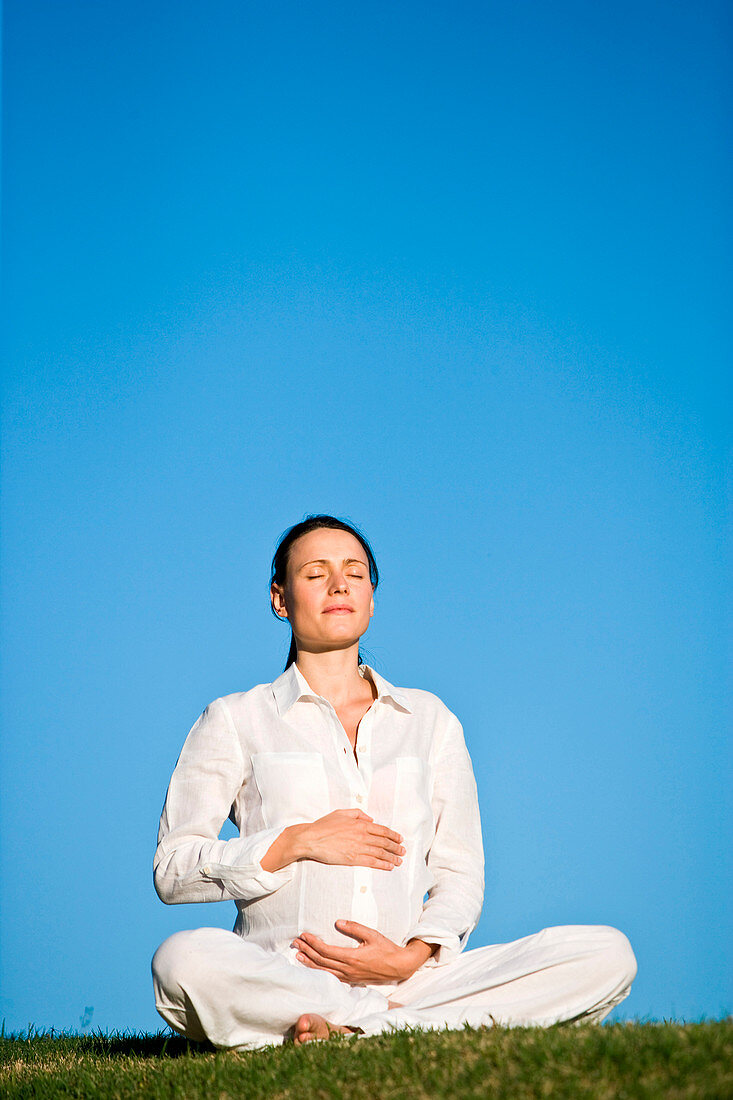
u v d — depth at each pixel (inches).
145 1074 127.6
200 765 160.4
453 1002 140.8
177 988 135.9
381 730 164.4
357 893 148.4
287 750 158.1
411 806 158.6
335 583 167.6
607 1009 145.1
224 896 150.9
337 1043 125.0
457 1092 98.9
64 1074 141.6
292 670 165.0
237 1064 123.1
